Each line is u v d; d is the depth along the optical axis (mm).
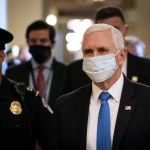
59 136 3840
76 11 27141
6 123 4285
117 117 3584
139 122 3529
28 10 13703
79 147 3635
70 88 5453
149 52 20281
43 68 6469
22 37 13641
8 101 4402
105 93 3727
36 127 4527
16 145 4281
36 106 4504
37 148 4828
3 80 4531
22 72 6473
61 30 27219
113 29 3723
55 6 24891
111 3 21406
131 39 8766
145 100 3629
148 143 3498
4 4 12664
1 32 4297
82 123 3695
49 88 6340
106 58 3621
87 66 3688
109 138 3555
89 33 3691
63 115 3846
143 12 20594
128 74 5297
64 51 25344
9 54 9328
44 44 6387
